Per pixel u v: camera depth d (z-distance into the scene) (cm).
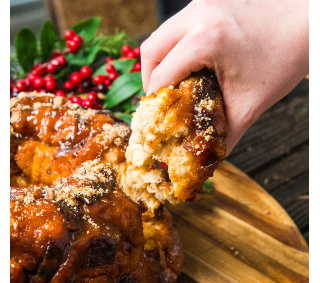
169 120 37
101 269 34
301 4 37
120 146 41
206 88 37
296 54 37
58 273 32
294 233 45
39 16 105
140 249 37
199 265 43
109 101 50
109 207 35
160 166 40
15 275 31
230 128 39
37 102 43
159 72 37
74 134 41
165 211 41
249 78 37
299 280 42
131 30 90
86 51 56
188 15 37
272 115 62
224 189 49
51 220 32
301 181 52
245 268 42
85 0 83
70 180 36
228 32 36
